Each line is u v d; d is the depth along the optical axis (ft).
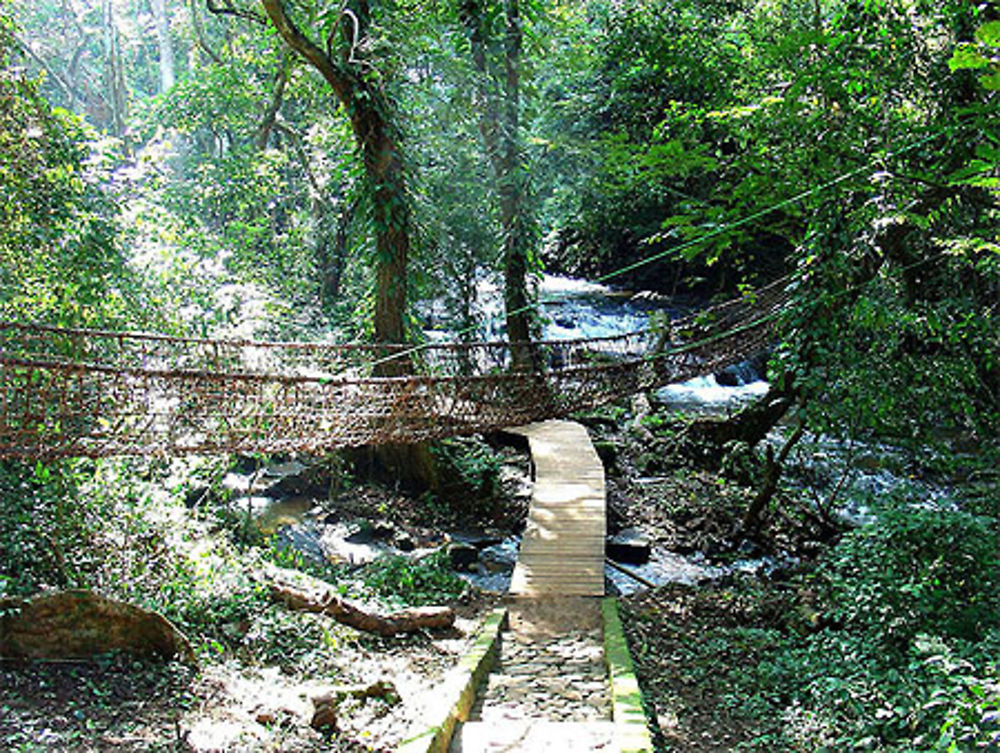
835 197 18.26
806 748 12.35
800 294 22.49
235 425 15.16
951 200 18.57
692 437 31.96
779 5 32.40
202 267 25.29
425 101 28.66
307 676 13.62
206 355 19.49
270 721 11.47
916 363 23.41
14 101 19.35
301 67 37.55
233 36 51.88
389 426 18.08
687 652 16.75
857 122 17.44
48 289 18.85
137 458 18.56
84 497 15.16
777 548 25.07
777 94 20.20
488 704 13.53
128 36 83.56
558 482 25.99
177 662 12.69
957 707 10.75
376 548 24.07
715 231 16.06
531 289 35.94
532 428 32.99
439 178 30.55
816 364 23.29
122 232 22.24
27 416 12.67
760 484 28.32
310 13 26.37
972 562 15.02
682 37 28.66
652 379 24.77
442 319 32.83
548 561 20.33
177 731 10.77
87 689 11.59
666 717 13.79
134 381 14.39
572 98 41.22
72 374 13.17
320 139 39.24
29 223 18.83
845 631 15.43
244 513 23.80
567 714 13.17
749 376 44.93
